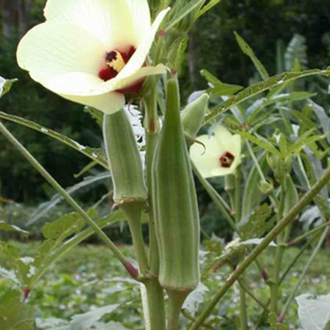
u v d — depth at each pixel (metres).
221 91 0.50
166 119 0.33
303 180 0.63
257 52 3.90
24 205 4.38
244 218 0.66
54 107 4.92
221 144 0.73
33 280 0.51
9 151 4.75
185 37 0.34
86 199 3.96
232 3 3.93
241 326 0.67
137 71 0.29
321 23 3.90
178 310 0.36
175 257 0.35
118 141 0.36
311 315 0.39
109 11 0.32
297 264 2.65
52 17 0.33
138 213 0.36
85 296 1.69
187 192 0.34
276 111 1.24
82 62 0.33
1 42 5.41
